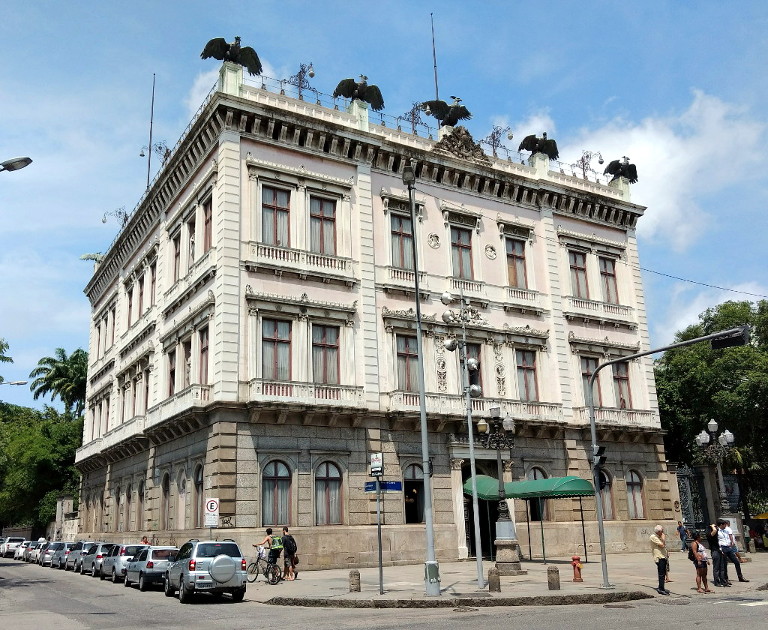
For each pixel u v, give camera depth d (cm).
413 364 3622
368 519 3241
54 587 2859
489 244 4059
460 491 3525
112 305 5144
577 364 4162
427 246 3828
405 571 2948
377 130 3838
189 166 3747
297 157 3528
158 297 4003
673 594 2097
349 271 3512
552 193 4328
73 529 5691
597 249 4497
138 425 3909
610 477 4094
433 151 3928
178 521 3328
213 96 3334
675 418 5125
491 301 3938
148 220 4353
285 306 3278
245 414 3067
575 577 2356
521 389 3947
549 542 3750
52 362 8050
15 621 1747
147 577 2628
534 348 4034
